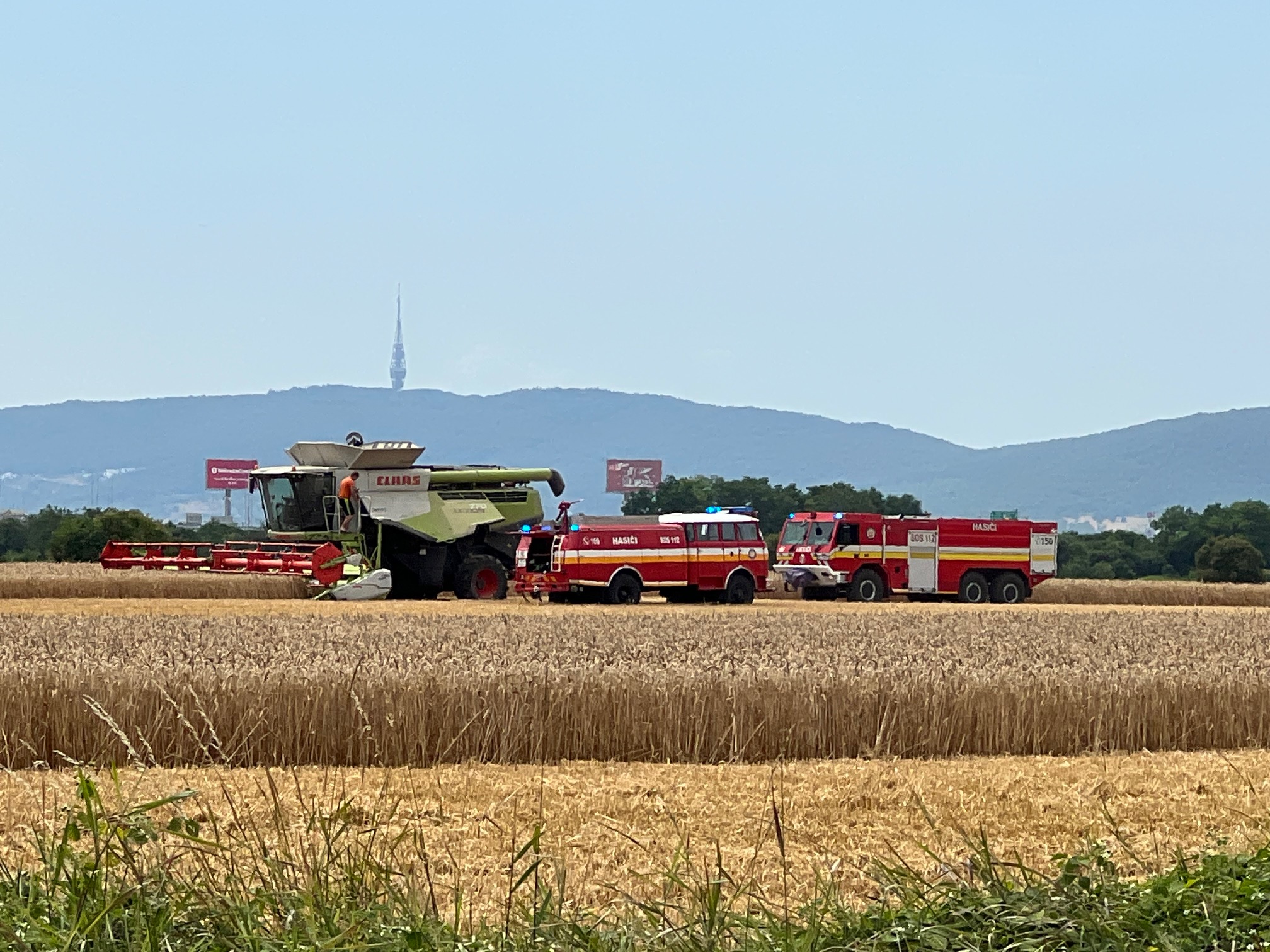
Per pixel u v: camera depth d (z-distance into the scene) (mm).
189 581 122625
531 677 46938
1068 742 49219
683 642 63062
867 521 133125
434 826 34562
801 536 134500
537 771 43344
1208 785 41750
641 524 120188
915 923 21906
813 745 47250
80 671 45969
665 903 22547
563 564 115875
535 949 20766
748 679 47594
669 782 41281
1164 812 37562
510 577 128875
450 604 115625
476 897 27297
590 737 46375
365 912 21016
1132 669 53469
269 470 123375
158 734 44094
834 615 86125
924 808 28688
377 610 104062
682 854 30406
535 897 22594
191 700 44188
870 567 133125
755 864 30609
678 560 119625
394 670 47938
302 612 101125
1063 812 37312
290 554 119875
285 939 20078
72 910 20203
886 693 48031
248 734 44156
